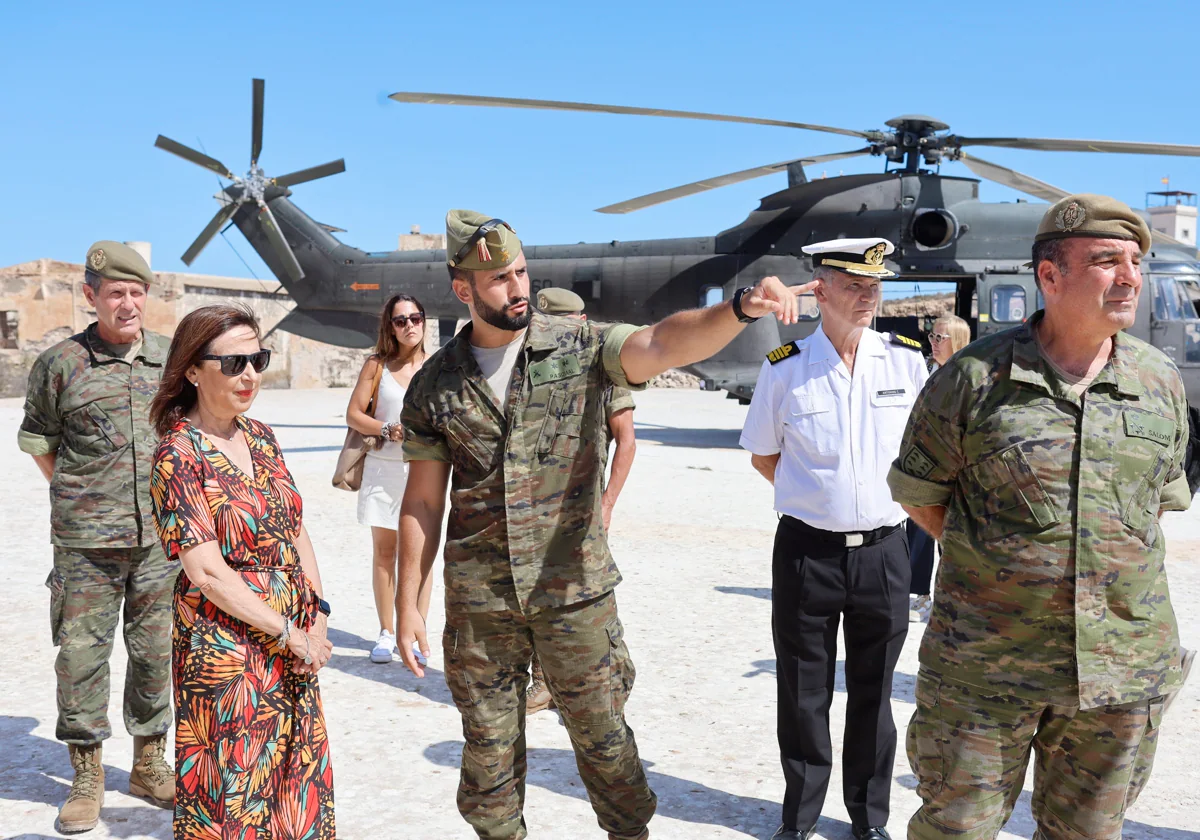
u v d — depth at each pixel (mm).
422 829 3291
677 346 2436
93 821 3340
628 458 4301
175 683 2523
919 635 5602
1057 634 2225
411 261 17703
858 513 3166
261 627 2480
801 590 3211
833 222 14312
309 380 34438
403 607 2842
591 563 2727
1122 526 2211
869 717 3221
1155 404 2258
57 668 3393
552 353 2703
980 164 12594
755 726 4227
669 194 11656
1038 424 2227
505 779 2824
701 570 7137
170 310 30422
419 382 2783
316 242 18234
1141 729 2246
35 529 8555
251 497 2570
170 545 2455
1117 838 2344
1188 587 6555
